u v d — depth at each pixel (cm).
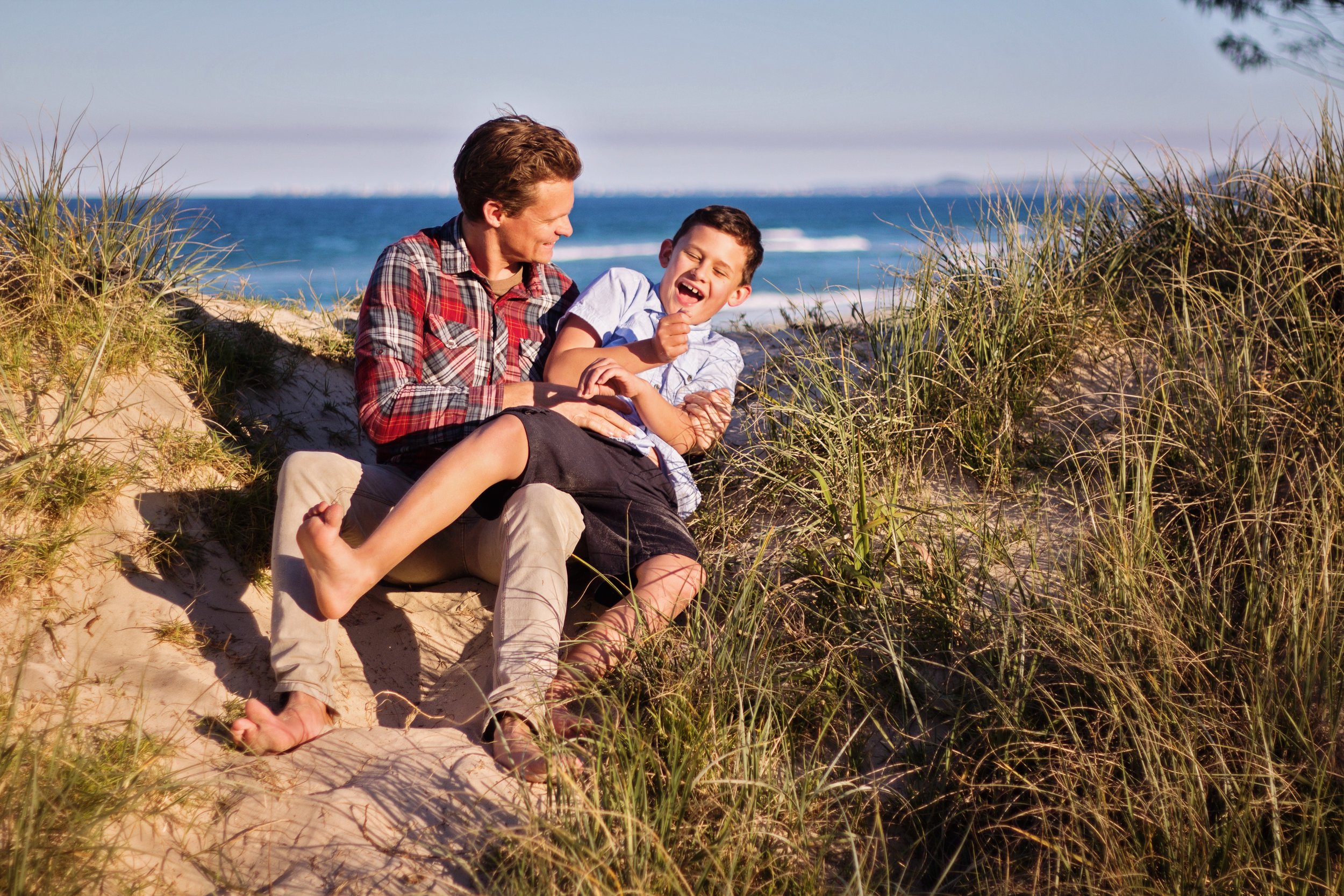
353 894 167
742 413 374
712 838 184
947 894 188
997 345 344
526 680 211
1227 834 176
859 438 307
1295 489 257
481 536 253
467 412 261
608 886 164
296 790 191
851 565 264
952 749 211
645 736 210
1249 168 376
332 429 345
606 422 269
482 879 173
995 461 307
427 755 204
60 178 318
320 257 3553
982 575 255
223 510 265
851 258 3347
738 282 307
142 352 301
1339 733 194
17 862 148
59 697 196
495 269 287
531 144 267
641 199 10806
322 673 215
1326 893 165
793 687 231
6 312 285
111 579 232
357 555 215
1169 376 307
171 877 163
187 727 201
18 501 234
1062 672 220
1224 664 214
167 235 343
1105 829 178
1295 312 315
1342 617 211
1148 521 248
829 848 194
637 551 251
